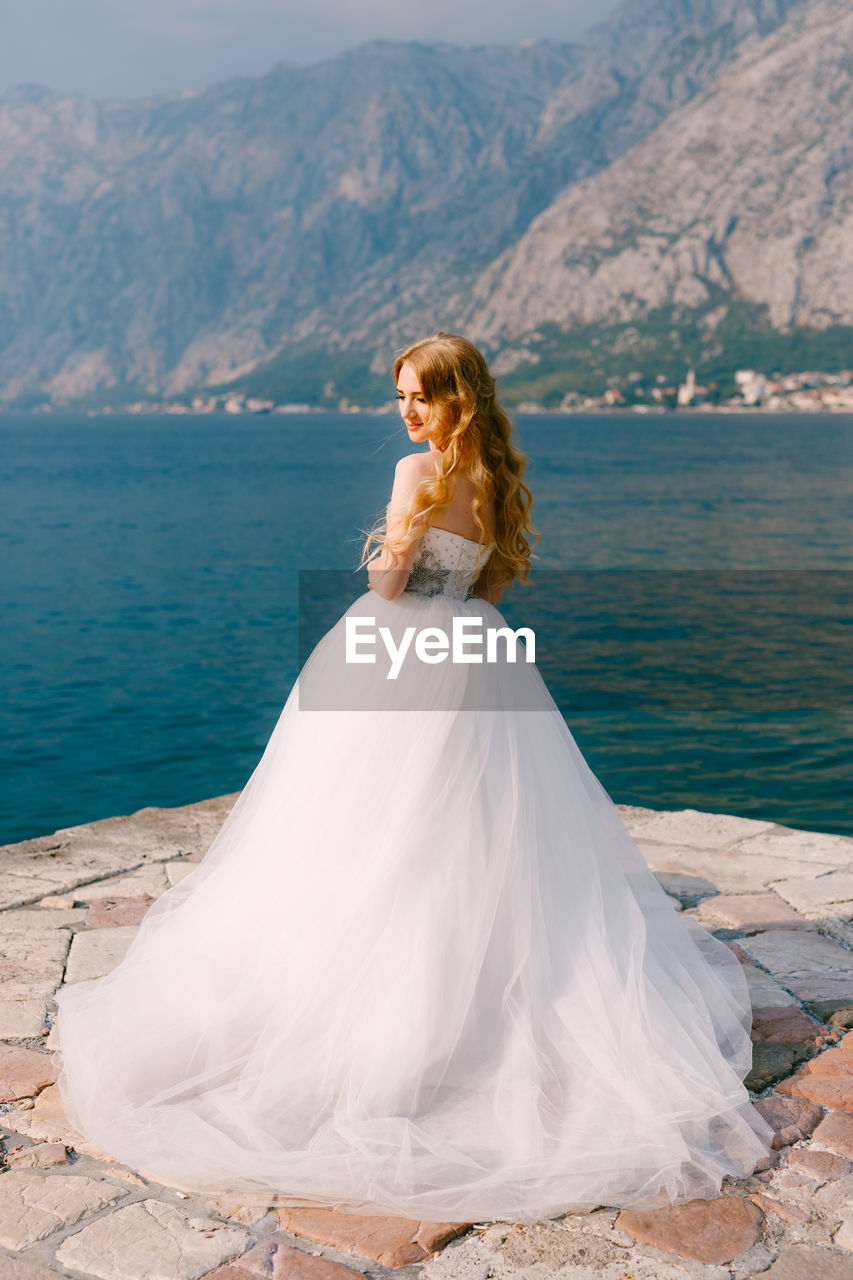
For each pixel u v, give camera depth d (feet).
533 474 210.18
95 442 451.94
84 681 51.11
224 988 9.57
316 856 9.61
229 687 49.67
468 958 9.26
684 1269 7.27
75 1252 7.43
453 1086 9.21
